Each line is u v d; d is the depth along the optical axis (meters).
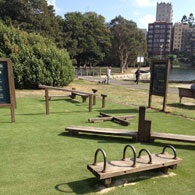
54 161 5.12
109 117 8.95
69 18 57.34
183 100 14.65
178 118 9.66
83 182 4.28
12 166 4.85
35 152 5.60
